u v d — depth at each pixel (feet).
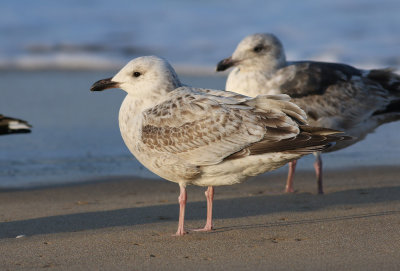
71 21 117.91
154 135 30.55
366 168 50.93
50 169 49.93
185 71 92.73
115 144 57.62
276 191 43.70
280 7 122.72
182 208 31.27
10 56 101.91
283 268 24.76
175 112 30.37
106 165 51.44
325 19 114.62
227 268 25.05
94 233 31.96
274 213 36.17
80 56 102.99
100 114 68.18
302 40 103.45
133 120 31.76
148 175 49.03
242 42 45.88
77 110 69.82
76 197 42.27
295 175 49.47
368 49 97.45
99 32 112.88
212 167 30.01
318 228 31.83
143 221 34.73
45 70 95.81
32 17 119.03
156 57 32.71
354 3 123.03
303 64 45.98
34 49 105.29
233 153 29.58
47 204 40.16
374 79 46.83
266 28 111.04
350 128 45.29
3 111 67.77
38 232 32.50
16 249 28.86
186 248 28.50
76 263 26.37
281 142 28.99
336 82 45.24
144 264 26.00
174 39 108.78
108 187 45.29
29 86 83.46
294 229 31.81
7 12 120.98
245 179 31.17
